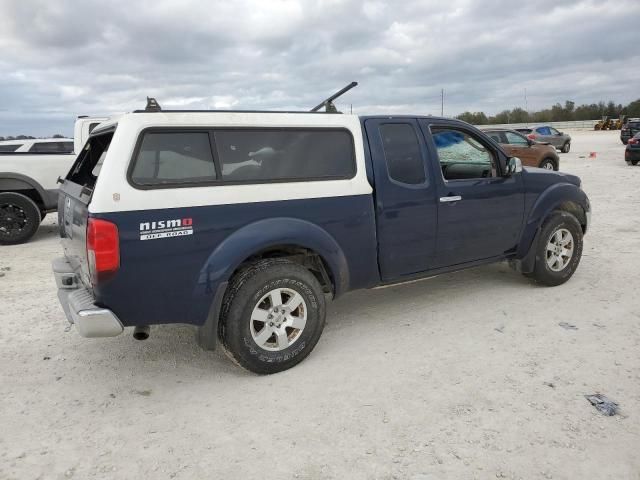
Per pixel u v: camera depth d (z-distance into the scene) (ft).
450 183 15.19
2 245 28.58
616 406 10.36
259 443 9.57
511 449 9.11
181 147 11.16
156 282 10.79
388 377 11.89
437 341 13.82
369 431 9.80
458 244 15.58
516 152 50.62
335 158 13.20
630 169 58.03
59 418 10.66
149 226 10.55
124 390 11.79
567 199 17.61
